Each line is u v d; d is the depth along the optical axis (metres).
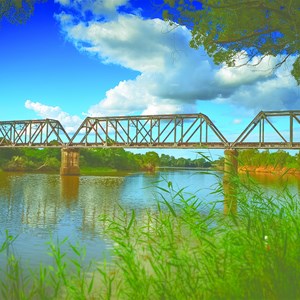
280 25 12.65
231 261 4.98
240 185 5.65
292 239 5.20
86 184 64.38
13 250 13.80
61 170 102.62
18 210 28.70
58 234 17.95
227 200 5.63
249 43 13.90
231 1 12.24
